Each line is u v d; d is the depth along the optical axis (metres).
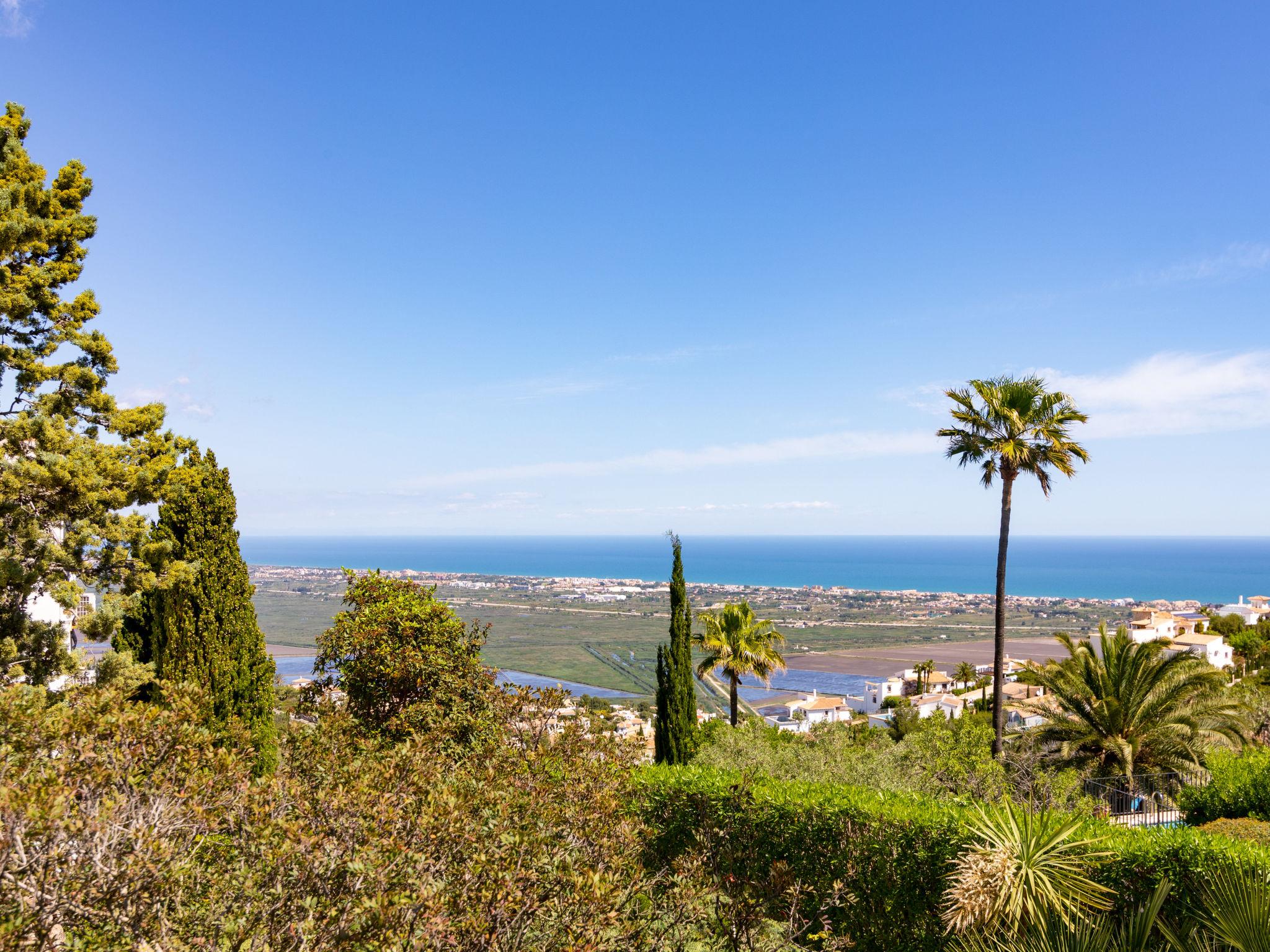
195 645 11.95
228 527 12.55
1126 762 17.91
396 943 4.48
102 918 4.52
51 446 11.26
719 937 7.63
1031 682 20.88
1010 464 18.70
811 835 9.09
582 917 5.22
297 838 4.95
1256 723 22.47
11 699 5.96
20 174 12.41
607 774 7.56
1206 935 6.32
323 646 13.73
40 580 11.43
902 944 8.16
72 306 12.81
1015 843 7.14
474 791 6.35
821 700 83.69
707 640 27.72
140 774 5.57
